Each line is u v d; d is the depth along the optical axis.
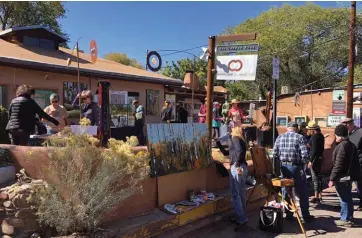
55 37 15.30
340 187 6.49
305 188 6.55
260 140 11.83
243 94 36.44
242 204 6.17
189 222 5.89
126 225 4.80
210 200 6.51
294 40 31.34
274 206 6.22
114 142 4.61
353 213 7.02
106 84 6.36
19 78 11.15
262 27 34.38
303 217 6.56
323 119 22.52
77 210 4.14
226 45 8.43
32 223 4.14
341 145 6.39
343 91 19.98
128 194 4.56
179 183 6.20
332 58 32.59
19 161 4.77
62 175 4.20
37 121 6.95
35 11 28.16
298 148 6.49
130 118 15.05
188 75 9.73
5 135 7.71
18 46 13.61
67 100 12.62
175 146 6.22
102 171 4.30
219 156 8.19
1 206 4.17
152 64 13.84
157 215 5.44
